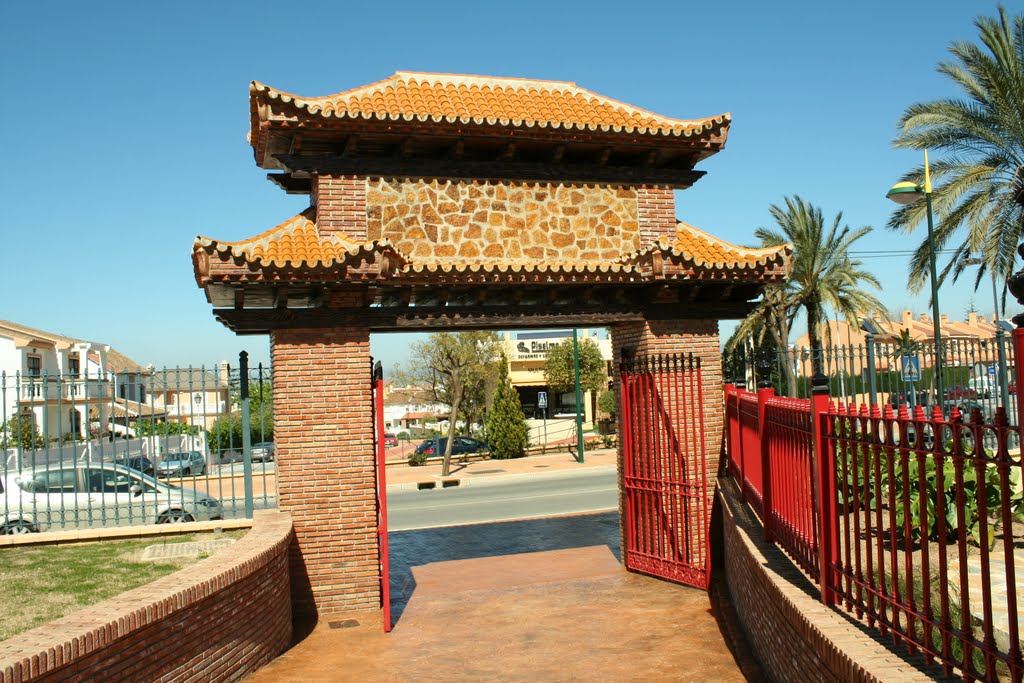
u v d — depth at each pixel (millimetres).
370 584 10820
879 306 26859
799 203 26828
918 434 4461
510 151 11422
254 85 10188
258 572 8656
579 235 11906
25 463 15500
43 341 36938
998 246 18906
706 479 11320
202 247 9539
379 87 12203
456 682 8117
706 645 8859
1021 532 9219
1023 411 3459
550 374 52250
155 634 6539
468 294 11273
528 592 11742
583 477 28906
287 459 10703
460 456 36750
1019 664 3529
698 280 11375
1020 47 18641
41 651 5227
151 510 13023
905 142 19891
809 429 6605
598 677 8078
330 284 10227
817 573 6488
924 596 4480
